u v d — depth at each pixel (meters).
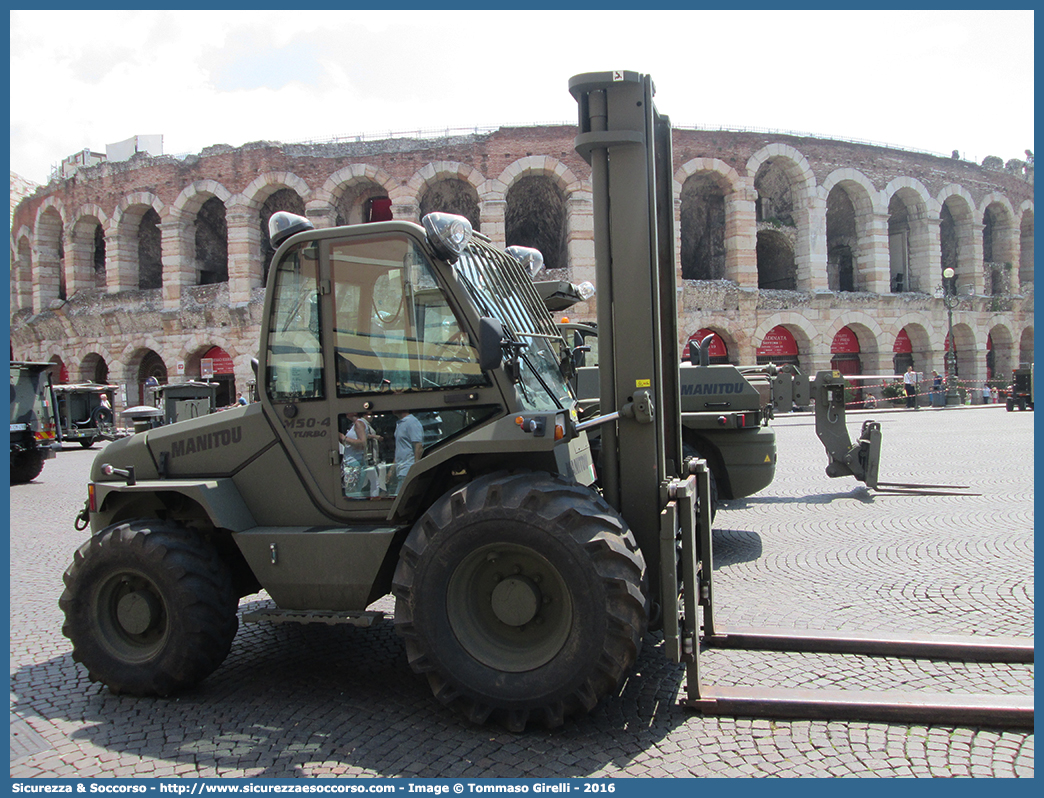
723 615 5.16
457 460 3.87
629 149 3.83
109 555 3.98
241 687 4.11
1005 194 37.19
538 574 3.42
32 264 38.22
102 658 4.01
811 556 6.85
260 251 30.70
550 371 4.48
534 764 3.08
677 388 4.50
